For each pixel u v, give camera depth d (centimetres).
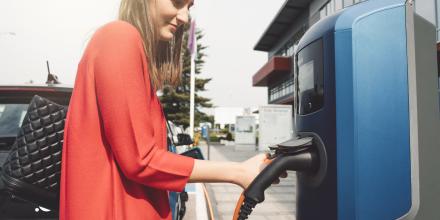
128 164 81
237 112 3709
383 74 109
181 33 110
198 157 148
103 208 84
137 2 94
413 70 109
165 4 94
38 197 116
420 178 109
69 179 85
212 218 550
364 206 106
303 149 112
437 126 123
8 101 255
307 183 121
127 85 81
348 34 111
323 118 114
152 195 93
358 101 108
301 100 133
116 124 80
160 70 106
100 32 87
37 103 115
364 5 116
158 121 95
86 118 85
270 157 108
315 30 126
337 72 111
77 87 88
